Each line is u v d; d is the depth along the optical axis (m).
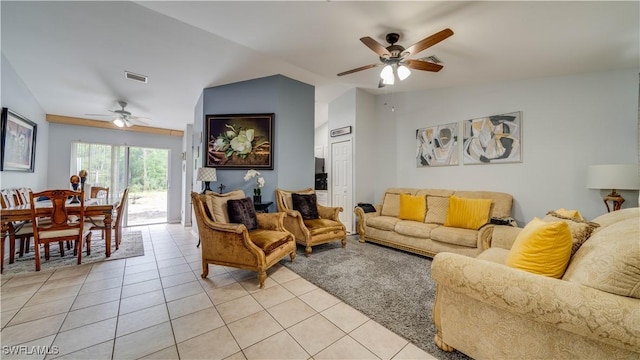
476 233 2.85
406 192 4.12
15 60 2.98
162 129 5.97
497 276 1.20
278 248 2.69
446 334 1.46
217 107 3.92
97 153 5.38
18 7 2.09
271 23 2.28
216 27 2.36
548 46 2.37
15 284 2.36
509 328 1.20
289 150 3.99
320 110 5.60
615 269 0.98
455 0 1.84
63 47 2.71
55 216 2.78
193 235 4.53
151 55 2.92
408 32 2.32
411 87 4.03
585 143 2.83
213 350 1.49
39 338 1.58
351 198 4.67
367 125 4.74
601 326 0.93
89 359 1.40
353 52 2.85
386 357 1.44
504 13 1.93
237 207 2.89
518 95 3.25
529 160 3.16
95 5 2.07
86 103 4.30
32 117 3.95
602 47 2.31
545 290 1.06
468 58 2.73
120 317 1.83
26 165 3.75
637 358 0.91
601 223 1.56
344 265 2.93
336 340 1.59
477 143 3.57
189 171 5.54
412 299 2.12
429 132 4.10
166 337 1.60
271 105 3.86
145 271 2.76
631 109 2.63
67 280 2.47
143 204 6.07
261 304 2.04
